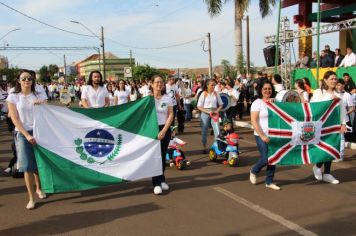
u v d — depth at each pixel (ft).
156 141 22.82
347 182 24.57
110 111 22.21
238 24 84.74
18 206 20.65
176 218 18.56
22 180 26.17
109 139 22.09
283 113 23.24
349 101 33.47
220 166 29.73
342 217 18.39
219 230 17.02
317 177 24.93
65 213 19.45
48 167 20.77
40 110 20.56
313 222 17.80
